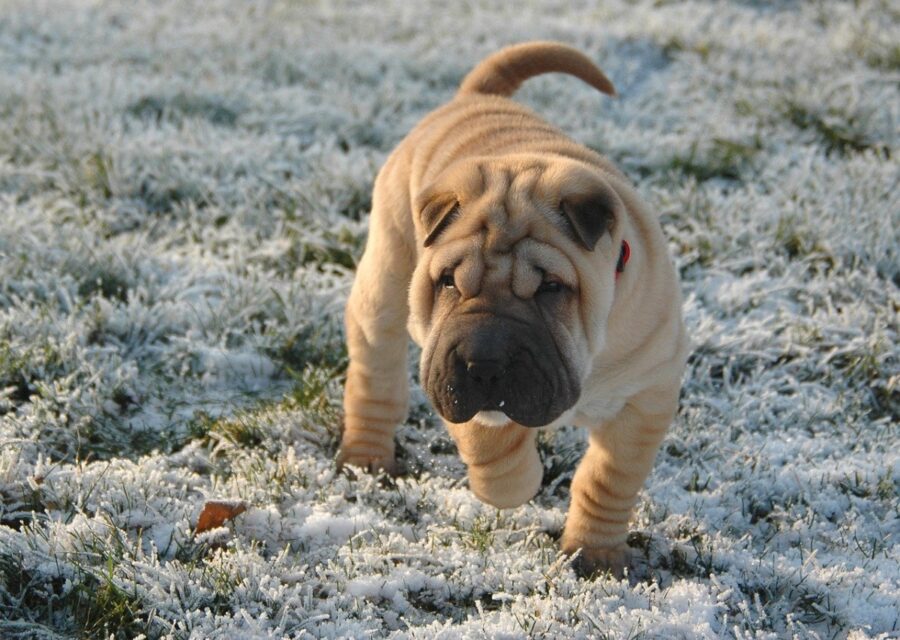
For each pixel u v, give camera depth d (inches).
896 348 100.7
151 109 137.2
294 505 89.4
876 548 89.2
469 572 86.1
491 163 84.4
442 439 95.0
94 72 144.7
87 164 116.0
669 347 85.6
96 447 92.5
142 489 88.4
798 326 102.4
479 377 80.0
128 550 85.2
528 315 81.0
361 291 91.3
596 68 97.4
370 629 83.0
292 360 100.1
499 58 97.5
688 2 180.9
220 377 98.5
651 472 93.3
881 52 155.5
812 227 109.7
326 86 143.1
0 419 92.7
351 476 92.5
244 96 139.6
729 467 93.5
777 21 176.1
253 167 120.3
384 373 92.0
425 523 89.5
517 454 85.0
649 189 118.0
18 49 154.6
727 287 105.7
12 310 98.5
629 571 88.2
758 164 125.1
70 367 96.3
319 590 85.1
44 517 86.7
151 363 98.9
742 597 86.1
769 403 98.1
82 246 104.7
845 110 135.3
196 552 85.7
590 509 87.6
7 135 123.3
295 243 108.9
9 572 83.5
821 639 84.9
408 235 90.0
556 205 82.4
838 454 94.8
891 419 98.3
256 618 83.4
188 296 103.4
